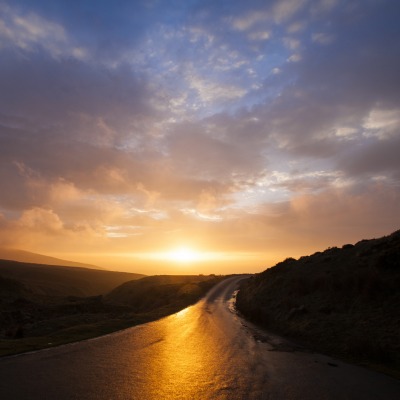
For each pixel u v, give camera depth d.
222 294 53.41
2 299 49.28
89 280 150.75
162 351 14.25
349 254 35.34
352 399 9.11
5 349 13.03
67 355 12.39
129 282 91.81
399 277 22.59
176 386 9.41
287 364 13.12
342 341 17.22
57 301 57.19
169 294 60.31
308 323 21.42
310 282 29.72
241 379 10.50
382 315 19.02
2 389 8.25
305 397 9.06
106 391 8.59
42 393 8.16
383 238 34.53
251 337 19.66
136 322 23.75
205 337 18.78
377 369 12.77
